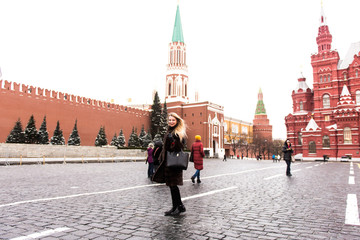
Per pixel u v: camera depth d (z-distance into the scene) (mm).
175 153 5645
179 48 78562
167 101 76375
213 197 7895
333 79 64500
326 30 68438
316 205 6816
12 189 9289
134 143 55125
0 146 25828
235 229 4723
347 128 56094
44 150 29875
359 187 10250
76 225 4895
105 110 55375
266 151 96438
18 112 39812
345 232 4586
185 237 4270
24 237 4180
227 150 80875
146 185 10680
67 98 47719
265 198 7777
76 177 13648
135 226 4867
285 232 4570
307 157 61219
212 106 69750
